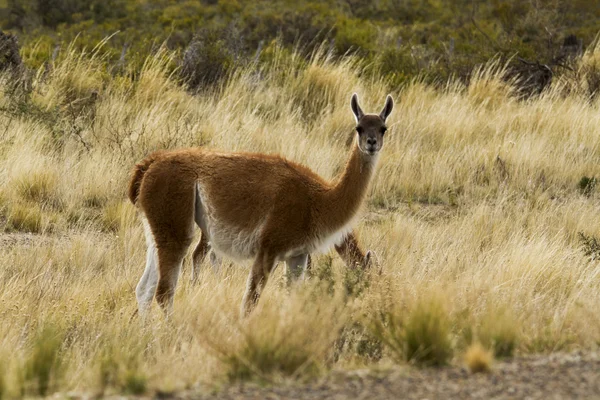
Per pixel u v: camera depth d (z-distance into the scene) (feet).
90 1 402.31
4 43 178.19
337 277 86.58
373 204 148.56
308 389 59.06
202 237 109.19
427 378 60.54
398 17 405.80
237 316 82.02
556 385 56.85
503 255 109.40
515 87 208.95
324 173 151.53
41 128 157.28
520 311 83.05
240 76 196.85
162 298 93.35
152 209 94.12
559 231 123.95
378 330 73.10
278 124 173.06
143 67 186.29
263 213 90.99
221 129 163.94
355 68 209.97
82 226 131.13
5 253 116.98
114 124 163.94
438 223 137.69
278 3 400.88
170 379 62.18
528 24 291.58
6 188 137.08
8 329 86.53
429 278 98.73
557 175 158.61
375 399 55.77
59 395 62.28
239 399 57.11
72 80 180.04
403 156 161.99
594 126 178.60
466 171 158.81
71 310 93.09
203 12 392.06
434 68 219.20
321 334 67.31
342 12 397.80
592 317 77.46
